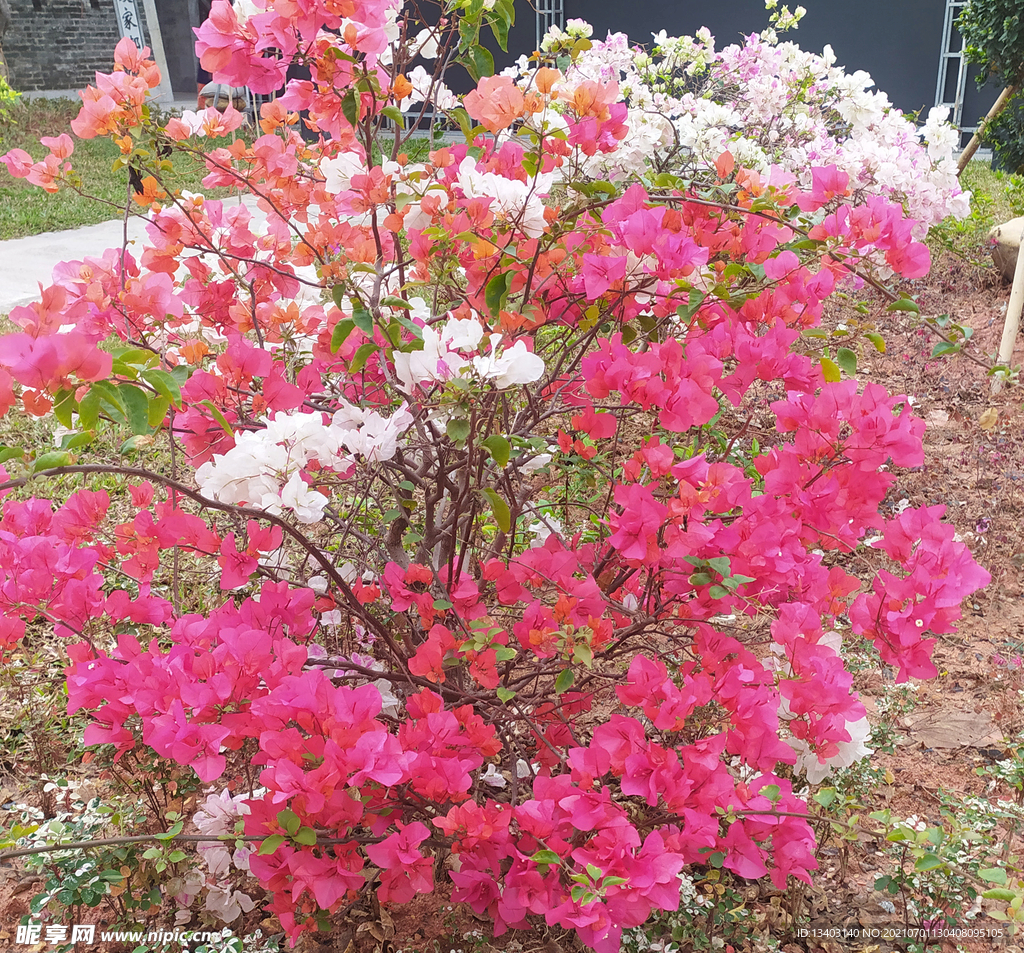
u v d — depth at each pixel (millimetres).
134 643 1824
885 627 1770
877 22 12648
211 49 1877
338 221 2418
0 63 14625
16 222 9367
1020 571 3484
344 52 1878
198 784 2135
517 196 1852
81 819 1950
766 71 5895
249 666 1675
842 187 2064
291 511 1816
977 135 7016
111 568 2350
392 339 1800
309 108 2170
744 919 1965
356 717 1600
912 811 2385
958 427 4539
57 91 16375
